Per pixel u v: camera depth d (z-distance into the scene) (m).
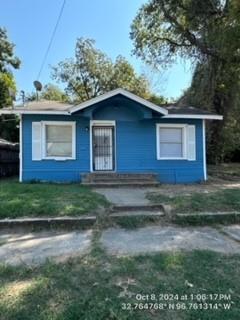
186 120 13.71
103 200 8.17
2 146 15.18
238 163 24.72
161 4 20.41
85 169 13.00
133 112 13.34
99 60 31.47
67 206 7.26
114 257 4.77
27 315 3.15
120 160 13.24
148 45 23.47
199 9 17.84
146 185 11.66
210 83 20.00
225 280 3.94
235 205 7.76
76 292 3.63
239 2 13.48
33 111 12.33
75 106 12.16
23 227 6.42
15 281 3.95
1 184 11.14
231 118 21.52
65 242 5.59
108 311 3.22
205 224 6.86
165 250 5.10
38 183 12.08
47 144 12.83
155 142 13.47
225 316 3.14
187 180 13.59
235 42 14.44
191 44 20.50
